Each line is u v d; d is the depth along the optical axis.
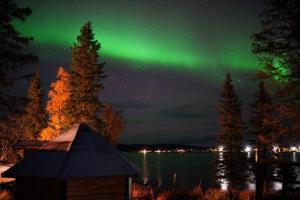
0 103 21.50
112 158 16.34
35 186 15.00
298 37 16.66
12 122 32.28
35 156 16.20
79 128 17.59
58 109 34.69
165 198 22.39
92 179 14.97
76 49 34.22
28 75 21.98
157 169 113.31
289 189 11.61
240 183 39.53
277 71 18.25
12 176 15.27
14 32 20.22
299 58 17.55
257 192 12.41
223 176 39.75
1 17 19.77
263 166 12.42
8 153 32.97
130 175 15.76
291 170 20.44
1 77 20.31
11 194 20.62
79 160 15.42
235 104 41.88
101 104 34.53
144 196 23.34
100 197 15.08
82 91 33.44
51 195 14.46
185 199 22.62
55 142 17.20
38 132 47.56
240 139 40.78
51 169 14.77
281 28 17.36
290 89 17.83
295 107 18.22
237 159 39.66
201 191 24.55
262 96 35.91
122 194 15.78
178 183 65.06
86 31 34.53
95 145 16.80
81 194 14.63
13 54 20.14
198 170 107.81
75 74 33.75
